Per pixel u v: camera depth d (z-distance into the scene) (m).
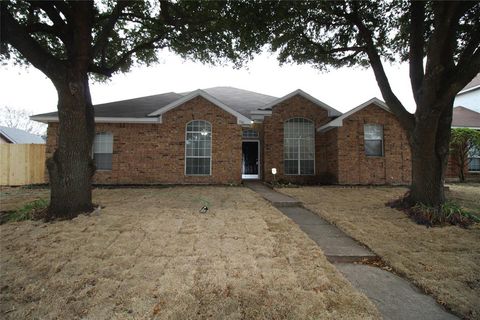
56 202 4.79
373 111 11.20
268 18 6.86
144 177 10.82
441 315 2.33
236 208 5.89
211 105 11.09
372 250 3.71
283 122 12.66
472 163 13.01
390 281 2.97
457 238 4.10
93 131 5.56
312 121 12.78
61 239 3.71
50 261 3.06
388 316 2.30
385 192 8.66
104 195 7.53
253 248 3.53
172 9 7.06
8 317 2.17
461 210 5.19
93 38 7.34
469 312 2.34
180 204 6.21
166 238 3.83
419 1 5.79
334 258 3.55
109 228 4.19
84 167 5.02
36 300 2.38
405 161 11.20
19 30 4.41
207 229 4.28
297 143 12.70
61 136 4.87
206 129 11.10
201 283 2.62
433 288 2.71
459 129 12.11
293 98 12.75
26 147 10.68
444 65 5.23
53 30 5.48
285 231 4.31
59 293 2.47
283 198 7.37
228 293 2.46
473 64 4.61
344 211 5.86
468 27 5.97
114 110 11.30
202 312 2.21
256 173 15.31
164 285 2.58
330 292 2.55
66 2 5.37
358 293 2.56
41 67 4.62
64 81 4.75
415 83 5.87
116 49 8.30
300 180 12.50
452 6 4.58
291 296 2.42
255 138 14.33
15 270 2.88
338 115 12.73
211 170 10.95
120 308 2.25
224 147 11.02
